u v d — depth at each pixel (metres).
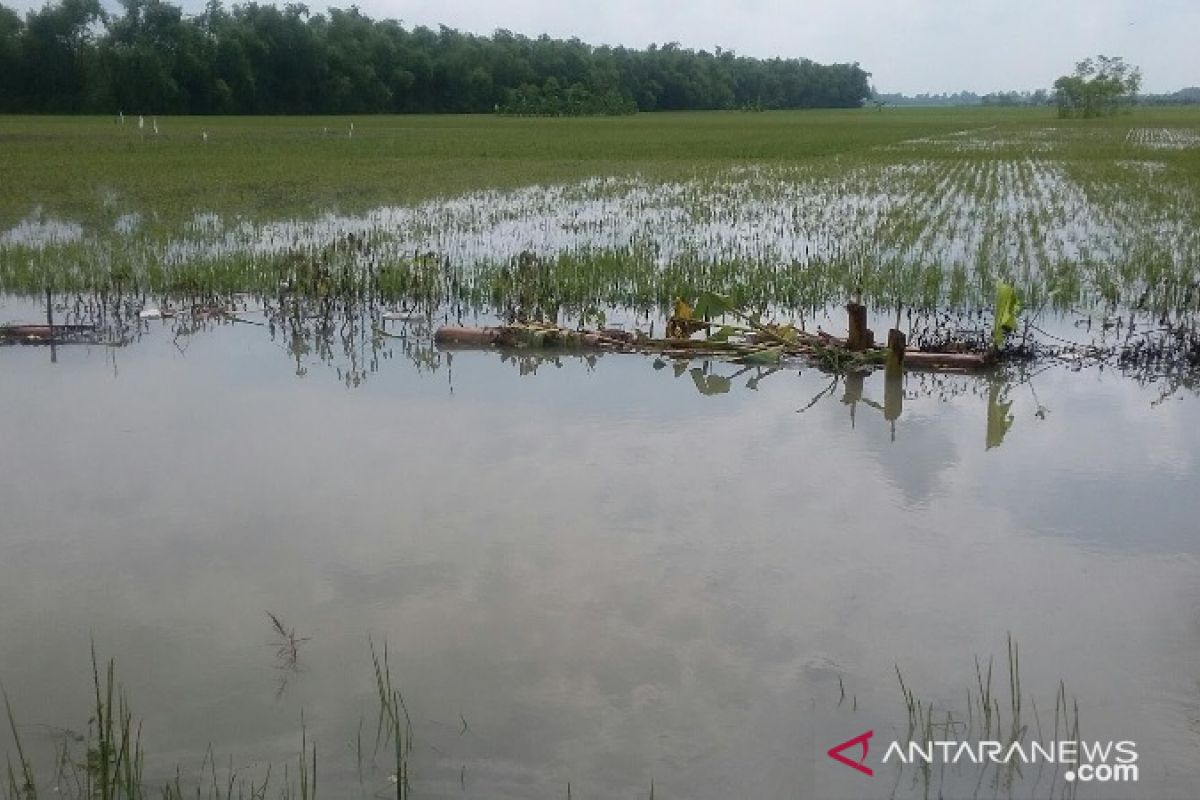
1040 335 10.55
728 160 32.53
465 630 4.99
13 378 9.08
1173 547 5.86
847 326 10.93
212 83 70.81
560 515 6.20
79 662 4.77
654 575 5.50
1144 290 12.41
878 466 7.06
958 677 4.64
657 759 4.13
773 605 5.21
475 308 11.69
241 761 4.12
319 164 29.86
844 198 21.62
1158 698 4.48
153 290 12.56
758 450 7.34
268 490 6.56
